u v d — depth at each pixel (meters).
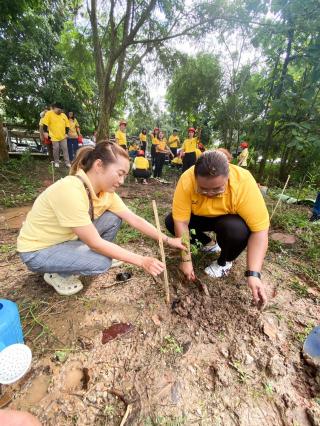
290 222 3.31
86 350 1.48
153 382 1.33
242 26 7.36
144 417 1.18
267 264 2.39
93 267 1.71
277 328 1.68
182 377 1.36
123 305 1.79
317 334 1.49
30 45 9.59
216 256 2.40
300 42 6.47
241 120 9.31
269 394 1.31
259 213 1.71
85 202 1.52
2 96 10.15
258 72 8.89
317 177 6.69
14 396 1.24
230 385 1.34
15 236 2.83
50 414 1.18
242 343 1.56
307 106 6.30
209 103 10.59
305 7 5.58
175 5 7.41
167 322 1.68
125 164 1.53
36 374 1.34
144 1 7.41
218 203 1.80
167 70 9.24
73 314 1.70
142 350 1.49
